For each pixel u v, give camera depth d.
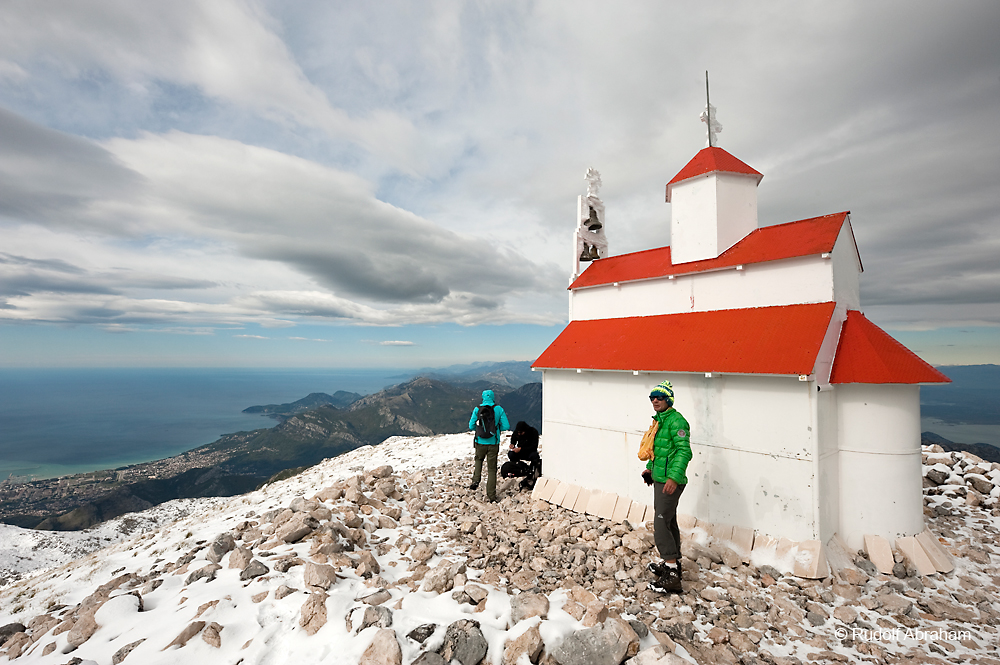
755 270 7.34
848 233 7.35
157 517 28.91
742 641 4.16
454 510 8.48
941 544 6.61
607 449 8.16
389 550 6.19
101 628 4.12
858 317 6.95
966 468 9.40
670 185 8.67
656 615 4.61
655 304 8.68
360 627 3.75
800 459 5.93
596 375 8.43
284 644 3.71
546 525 7.52
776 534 6.09
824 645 4.23
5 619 5.51
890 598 5.02
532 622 3.89
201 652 3.62
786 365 5.98
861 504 6.26
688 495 7.02
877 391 6.24
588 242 11.24
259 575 4.80
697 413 6.98
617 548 6.26
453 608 4.25
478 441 9.41
